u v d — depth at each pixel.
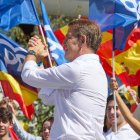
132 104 11.80
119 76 11.55
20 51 11.31
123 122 10.22
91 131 7.16
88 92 7.23
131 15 10.59
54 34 11.56
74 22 7.50
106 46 11.48
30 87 11.35
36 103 14.79
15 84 11.30
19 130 11.45
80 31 7.42
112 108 10.23
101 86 7.37
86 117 7.16
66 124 7.14
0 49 11.41
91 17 10.48
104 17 10.46
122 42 10.92
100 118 7.30
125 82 11.60
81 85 7.22
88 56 7.39
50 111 14.83
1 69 11.34
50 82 7.27
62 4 17.42
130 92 11.62
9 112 10.53
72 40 7.44
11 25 10.52
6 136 10.56
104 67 11.51
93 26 7.46
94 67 7.34
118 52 11.57
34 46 7.57
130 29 10.96
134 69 11.60
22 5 10.56
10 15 10.55
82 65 7.26
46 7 17.41
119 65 11.55
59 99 7.29
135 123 8.56
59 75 7.21
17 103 12.13
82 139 7.09
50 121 11.37
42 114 14.75
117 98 9.28
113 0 10.46
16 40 16.30
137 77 11.60
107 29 10.44
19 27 16.23
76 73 7.19
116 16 10.46
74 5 17.48
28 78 7.35
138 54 11.60
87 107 7.19
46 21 11.16
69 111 7.19
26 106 11.38
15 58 11.33
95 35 7.44
